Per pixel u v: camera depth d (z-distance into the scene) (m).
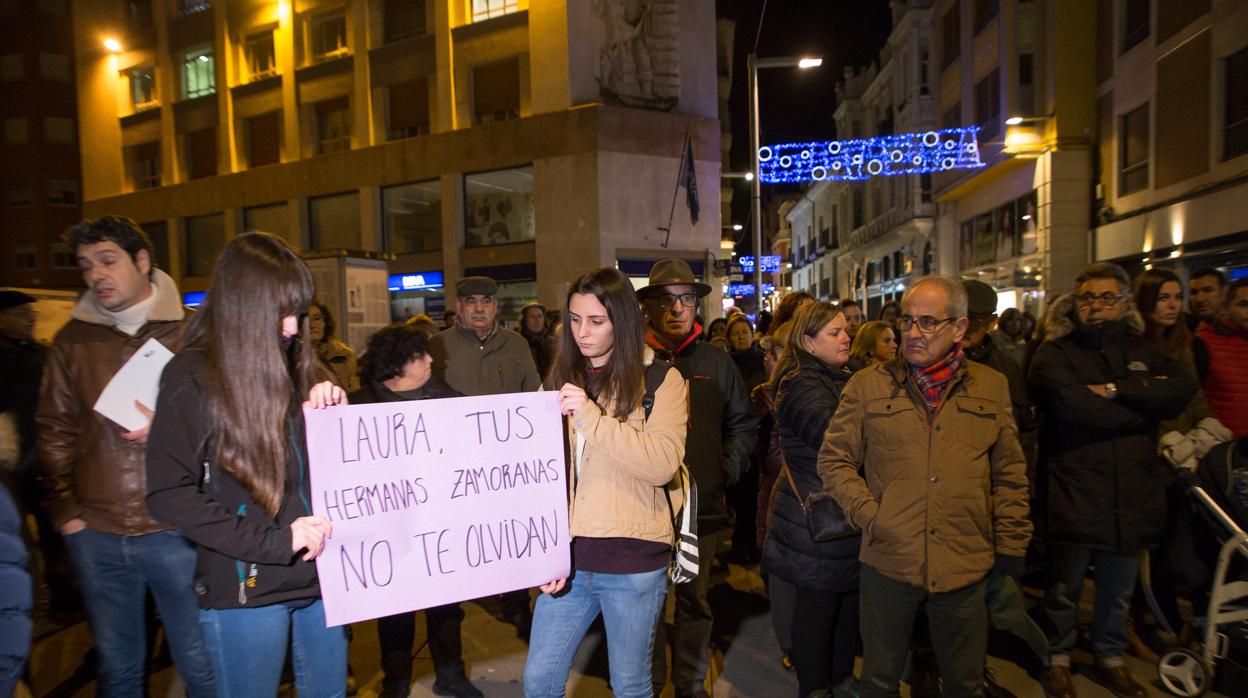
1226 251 12.15
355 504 2.13
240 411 1.94
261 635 2.02
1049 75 16.80
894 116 27.89
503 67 19.53
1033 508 4.12
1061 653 3.44
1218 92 12.43
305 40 22.12
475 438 2.32
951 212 24.47
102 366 2.77
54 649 4.17
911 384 2.69
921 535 2.58
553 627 2.46
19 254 32.44
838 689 3.11
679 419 2.41
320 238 22.41
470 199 20.25
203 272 24.50
